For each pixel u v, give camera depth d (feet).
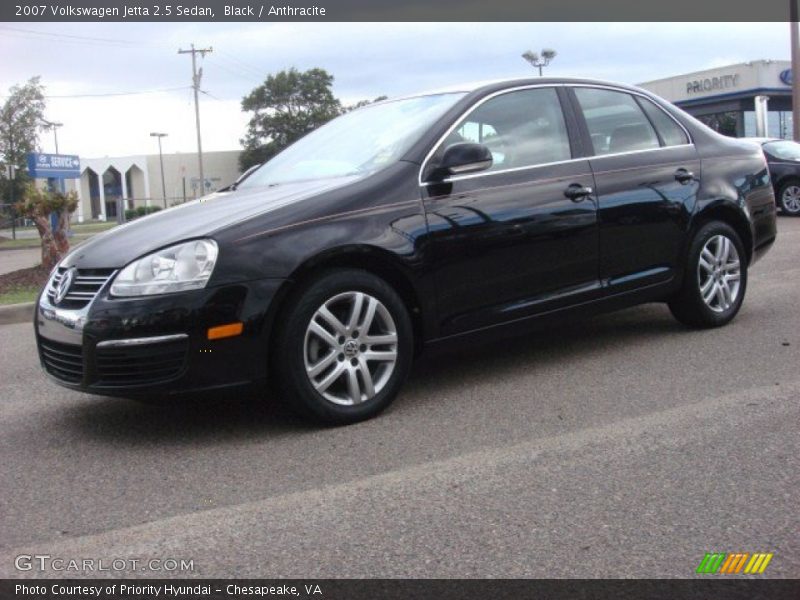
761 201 19.69
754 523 9.48
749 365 16.01
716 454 11.55
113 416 14.71
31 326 25.68
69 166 99.14
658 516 9.73
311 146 17.26
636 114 17.88
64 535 9.90
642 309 21.83
